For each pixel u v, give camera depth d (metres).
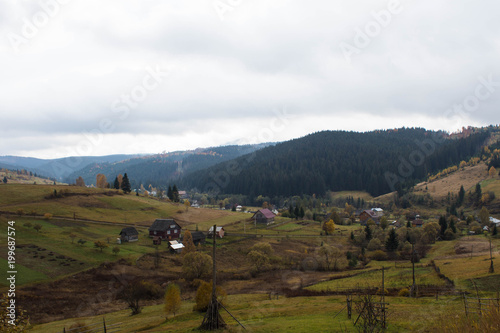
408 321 28.05
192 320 38.44
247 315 38.66
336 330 27.50
